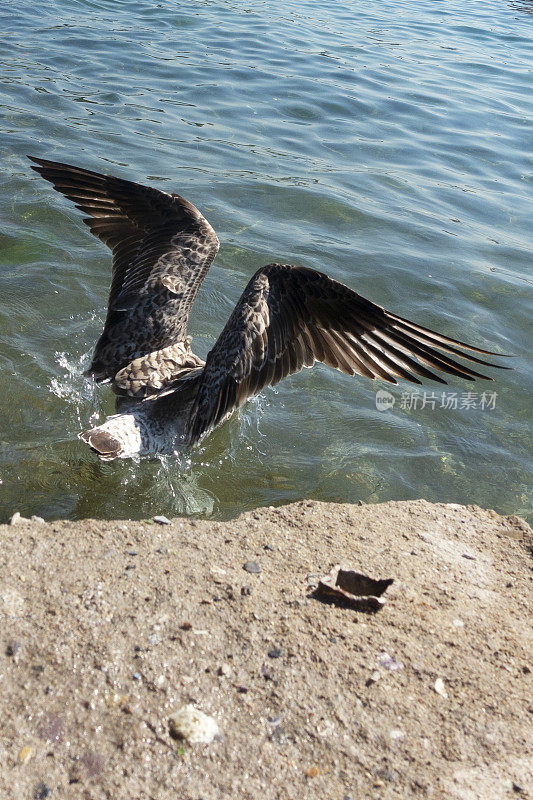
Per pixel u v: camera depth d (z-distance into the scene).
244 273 8.80
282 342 4.97
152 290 5.79
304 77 15.73
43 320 7.65
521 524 5.75
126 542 4.91
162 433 5.77
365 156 12.48
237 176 11.11
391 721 3.84
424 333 4.65
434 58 18.36
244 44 17.59
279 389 7.35
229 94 14.36
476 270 9.45
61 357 7.21
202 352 7.46
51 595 4.28
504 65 18.30
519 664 4.30
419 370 4.70
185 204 5.95
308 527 5.38
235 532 5.21
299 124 13.45
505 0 27.09
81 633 4.04
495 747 3.78
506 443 6.87
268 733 3.70
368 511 5.71
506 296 8.99
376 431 6.88
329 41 18.78
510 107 15.34
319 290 4.86
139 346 5.88
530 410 7.32
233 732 3.67
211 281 8.59
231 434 6.65
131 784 3.39
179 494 5.90
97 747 3.51
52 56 15.09
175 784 3.42
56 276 8.34
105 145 11.48
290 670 4.02
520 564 5.28
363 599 4.51
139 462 6.03
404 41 19.75
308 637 4.24
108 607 4.24
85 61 15.09
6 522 5.38
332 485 6.20
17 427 6.39
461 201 11.30
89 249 8.98
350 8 23.20
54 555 4.65
